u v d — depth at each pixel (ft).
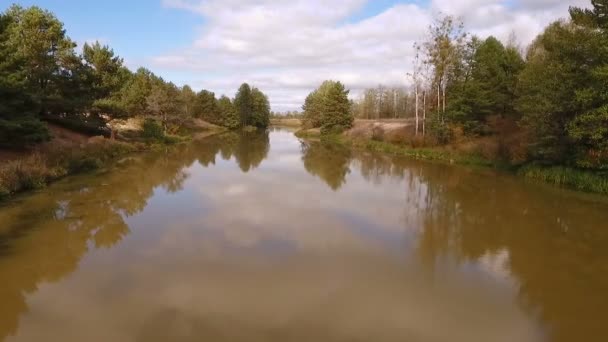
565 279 31.55
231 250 36.78
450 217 49.78
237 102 320.91
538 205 56.03
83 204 53.21
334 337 23.11
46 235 40.57
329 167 96.12
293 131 309.22
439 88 126.31
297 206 53.98
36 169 62.69
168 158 108.47
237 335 23.00
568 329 24.38
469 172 88.02
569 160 71.31
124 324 24.12
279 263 33.88
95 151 91.61
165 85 206.39
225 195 60.49
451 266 33.99
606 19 61.05
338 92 213.05
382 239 40.81
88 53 111.86
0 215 46.93
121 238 39.93
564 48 65.16
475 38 124.36
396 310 26.37
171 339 22.47
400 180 77.82
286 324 24.34
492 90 108.17
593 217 49.73
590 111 60.08
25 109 70.33
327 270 32.63
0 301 26.99
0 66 64.64
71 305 26.48
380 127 171.42
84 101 95.61
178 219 46.80
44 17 93.35
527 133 81.97
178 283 29.81
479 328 24.40
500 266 34.12
